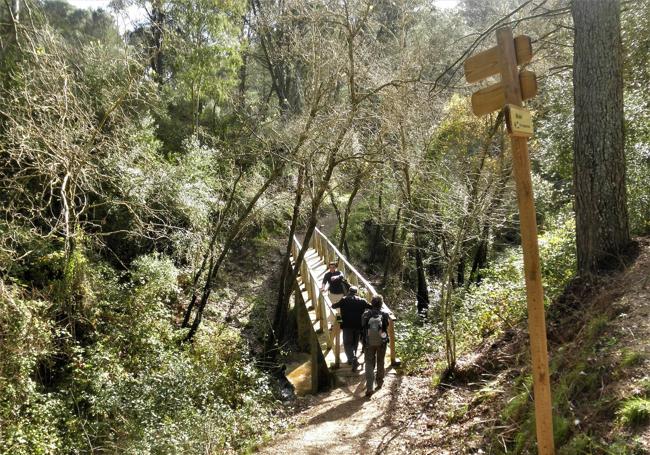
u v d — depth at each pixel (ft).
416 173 41.11
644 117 28.30
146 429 22.00
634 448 10.41
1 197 31.68
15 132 27.86
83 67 37.70
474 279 47.85
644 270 18.53
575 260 25.35
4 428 20.44
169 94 62.59
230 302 50.75
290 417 25.45
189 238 39.32
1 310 22.71
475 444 15.03
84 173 28.81
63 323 29.04
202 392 27.20
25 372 22.77
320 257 53.62
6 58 34.35
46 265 30.30
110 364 27.30
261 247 62.23
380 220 56.80
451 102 52.08
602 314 17.04
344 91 42.50
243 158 43.11
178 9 57.93
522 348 19.61
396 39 44.55
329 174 37.37
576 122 21.84
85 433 22.45
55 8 55.42
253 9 66.33
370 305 28.86
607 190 21.01
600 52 20.99
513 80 9.74
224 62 61.31
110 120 34.40
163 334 33.88
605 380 13.24
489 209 29.14
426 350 29.12
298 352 44.98
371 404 23.63
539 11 39.40
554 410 13.38
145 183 37.35
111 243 39.83
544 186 43.27
